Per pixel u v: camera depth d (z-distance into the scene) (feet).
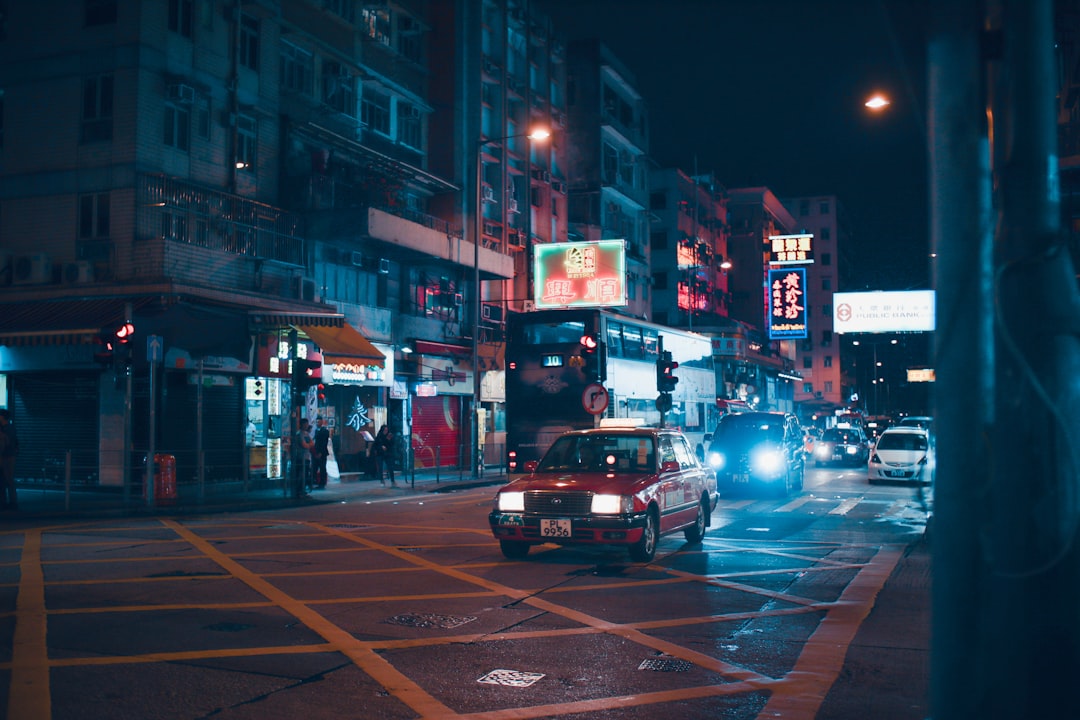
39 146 72.59
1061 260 7.64
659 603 28.25
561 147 145.07
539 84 137.28
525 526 36.27
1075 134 62.80
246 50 81.71
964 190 7.90
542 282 120.37
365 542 42.91
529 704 17.74
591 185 152.25
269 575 32.96
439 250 97.86
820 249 351.87
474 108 116.26
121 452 68.90
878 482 86.33
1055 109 7.82
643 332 91.30
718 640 23.26
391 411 101.19
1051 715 7.36
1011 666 7.47
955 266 7.89
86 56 71.56
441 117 114.83
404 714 17.04
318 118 91.81
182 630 23.91
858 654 21.59
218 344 65.46
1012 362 7.55
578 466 40.81
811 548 41.55
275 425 81.56
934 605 8.02
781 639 23.39
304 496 68.39
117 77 70.54
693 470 44.09
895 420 311.47
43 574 32.91
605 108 159.02
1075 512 7.40
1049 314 7.50
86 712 16.94
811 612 26.89
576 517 35.60
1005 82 7.82
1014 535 7.48
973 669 7.66
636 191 173.58
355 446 93.81
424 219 105.40
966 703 7.68
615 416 81.66
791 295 187.73
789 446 74.90
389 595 29.25
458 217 112.06
